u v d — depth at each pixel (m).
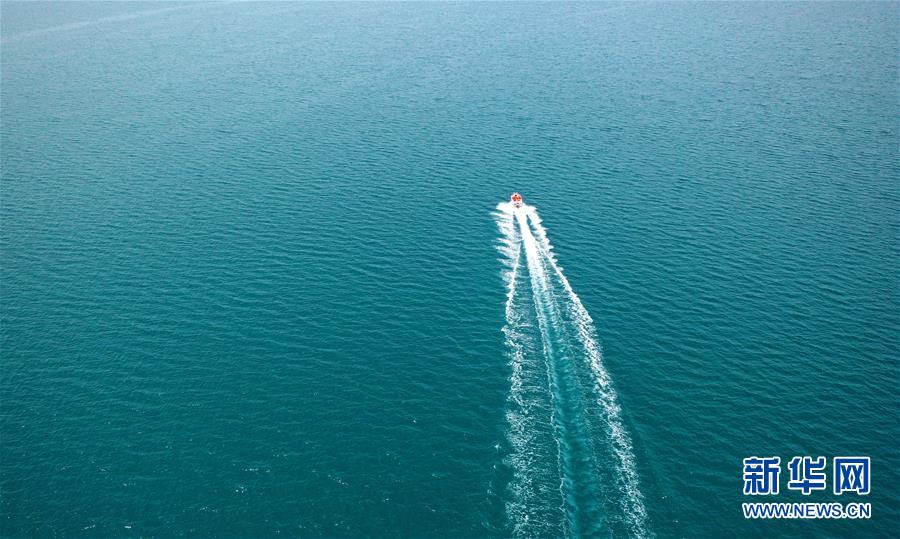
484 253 108.94
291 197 127.56
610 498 66.62
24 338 87.62
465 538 62.84
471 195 129.00
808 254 108.81
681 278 102.00
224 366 83.06
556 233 115.19
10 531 63.09
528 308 94.81
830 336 88.94
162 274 101.94
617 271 103.88
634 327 90.69
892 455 71.31
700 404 77.69
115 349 85.81
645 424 75.00
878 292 98.56
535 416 76.06
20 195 127.12
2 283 99.38
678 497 66.69
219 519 64.31
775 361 84.31
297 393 79.06
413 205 124.81
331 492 67.06
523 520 64.44
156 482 67.81
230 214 120.69
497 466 69.81
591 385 80.38
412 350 86.19
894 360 84.50
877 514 65.25
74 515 64.62
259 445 72.06
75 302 95.19
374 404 77.62
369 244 111.12
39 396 78.19
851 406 77.44
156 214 120.38
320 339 88.00
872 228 117.00
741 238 113.81
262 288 98.62
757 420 75.50
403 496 66.75
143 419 75.12
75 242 110.75
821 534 63.34
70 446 71.75
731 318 92.56
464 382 81.00
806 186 133.38
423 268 104.38
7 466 69.38
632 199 127.69
